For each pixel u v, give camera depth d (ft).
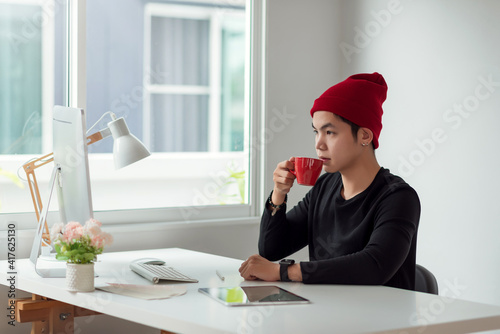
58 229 5.94
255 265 6.17
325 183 6.99
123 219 9.52
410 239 6.05
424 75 9.99
